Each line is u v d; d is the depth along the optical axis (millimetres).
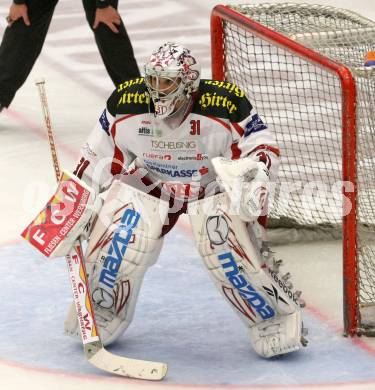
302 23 13805
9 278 12906
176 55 10078
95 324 10305
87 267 10656
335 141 16797
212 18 14016
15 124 19141
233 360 10750
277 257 13484
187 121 10438
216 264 10453
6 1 27812
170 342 11258
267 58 20859
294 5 14203
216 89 10453
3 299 12305
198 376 10336
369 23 13531
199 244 10484
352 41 12867
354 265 11141
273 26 13586
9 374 10375
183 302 12289
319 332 11383
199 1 27359
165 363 10641
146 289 12648
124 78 18234
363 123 12469
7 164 17141
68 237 10156
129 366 10250
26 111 19875
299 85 19469
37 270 13180
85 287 10289
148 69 10062
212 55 14211
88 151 10859
